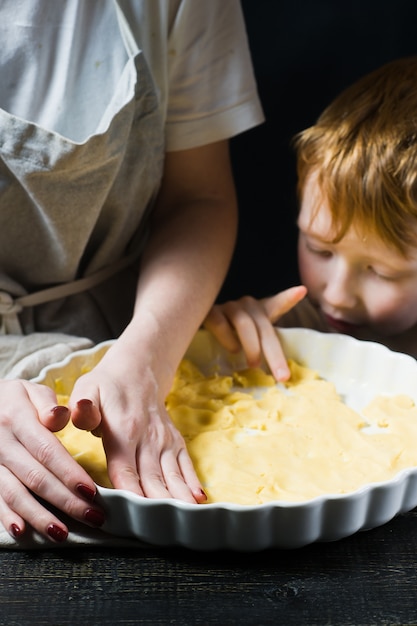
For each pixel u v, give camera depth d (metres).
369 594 0.69
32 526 0.74
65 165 0.90
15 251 1.02
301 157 1.12
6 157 0.91
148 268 1.01
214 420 0.90
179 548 0.74
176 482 0.75
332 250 1.08
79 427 0.76
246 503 0.75
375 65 1.29
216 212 1.10
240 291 1.41
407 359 0.97
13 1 0.95
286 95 1.30
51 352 0.97
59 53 0.97
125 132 0.93
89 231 0.99
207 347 1.05
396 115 1.07
